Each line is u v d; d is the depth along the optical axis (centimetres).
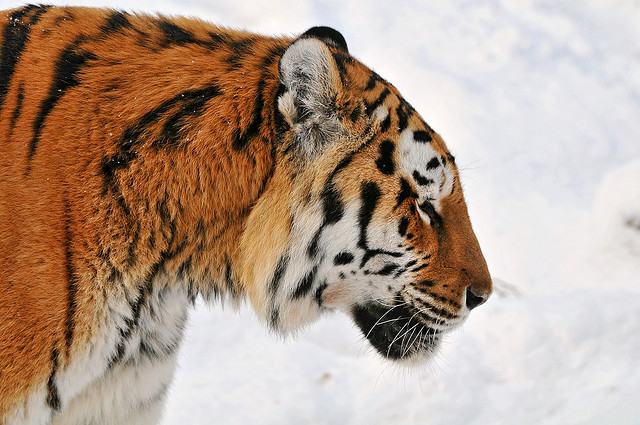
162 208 676
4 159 645
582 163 1552
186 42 724
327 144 693
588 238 1386
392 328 771
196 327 1159
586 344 1143
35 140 655
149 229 675
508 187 1483
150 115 675
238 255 712
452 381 1081
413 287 738
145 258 682
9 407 646
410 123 719
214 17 1639
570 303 1219
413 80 1622
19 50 690
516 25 1834
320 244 719
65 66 685
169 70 695
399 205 709
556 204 1457
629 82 1758
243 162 686
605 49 1833
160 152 671
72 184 652
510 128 1595
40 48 691
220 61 708
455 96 1616
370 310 767
